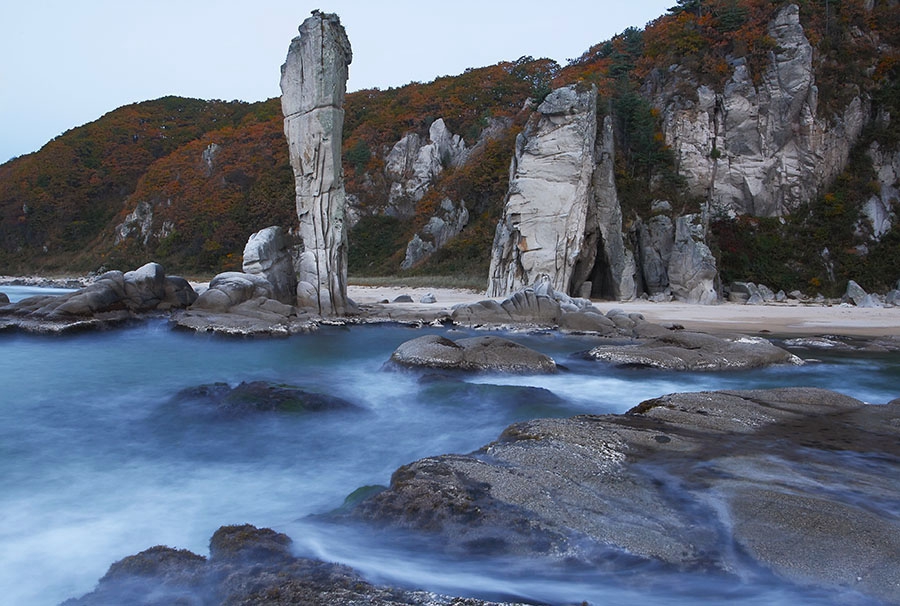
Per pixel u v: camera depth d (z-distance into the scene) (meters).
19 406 11.76
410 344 14.79
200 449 9.30
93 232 70.69
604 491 6.13
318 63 22.70
